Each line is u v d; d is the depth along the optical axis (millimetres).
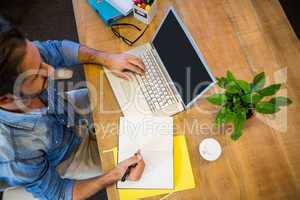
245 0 1491
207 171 1240
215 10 1487
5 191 1380
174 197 1209
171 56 1350
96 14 1518
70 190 1272
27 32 2410
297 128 1282
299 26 1540
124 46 1459
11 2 1370
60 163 1453
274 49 1400
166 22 1353
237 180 1223
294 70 1361
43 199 1272
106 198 1916
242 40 1426
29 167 1156
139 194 1221
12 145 1109
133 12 1482
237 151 1262
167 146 1276
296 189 1203
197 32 1455
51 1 2498
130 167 1238
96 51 1440
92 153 1495
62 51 1446
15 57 935
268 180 1218
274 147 1262
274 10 1465
